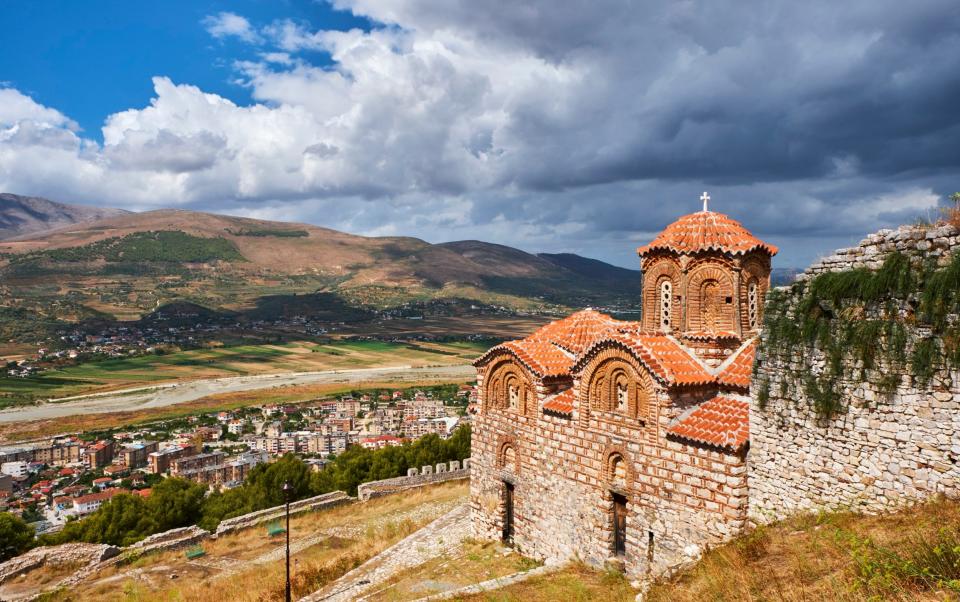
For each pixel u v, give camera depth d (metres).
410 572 31.70
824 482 20.12
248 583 34.41
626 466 27.14
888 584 12.83
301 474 58.84
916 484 17.73
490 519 34.94
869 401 18.91
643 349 26.25
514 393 33.75
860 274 19.19
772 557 18.61
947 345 17.11
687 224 29.56
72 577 37.19
